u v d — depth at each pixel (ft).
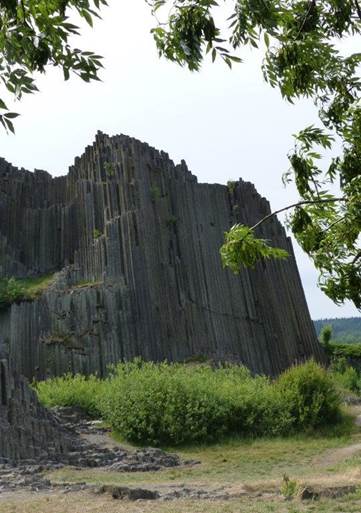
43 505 46.70
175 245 208.44
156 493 51.26
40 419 85.10
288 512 43.14
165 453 85.20
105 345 181.16
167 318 193.98
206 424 98.58
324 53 25.67
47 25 20.89
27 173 240.94
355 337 471.21
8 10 20.29
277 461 79.46
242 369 138.41
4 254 219.82
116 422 99.60
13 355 182.70
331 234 27.09
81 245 209.77
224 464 78.64
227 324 207.62
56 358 179.83
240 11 22.57
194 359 190.39
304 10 25.58
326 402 109.50
